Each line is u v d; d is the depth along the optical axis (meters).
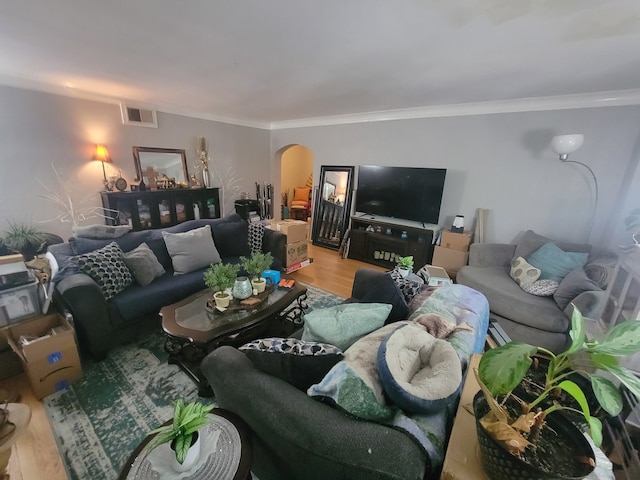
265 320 1.91
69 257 2.04
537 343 2.20
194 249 2.58
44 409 1.53
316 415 0.81
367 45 1.75
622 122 2.52
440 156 3.58
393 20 1.44
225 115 4.57
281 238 3.25
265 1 1.32
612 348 0.54
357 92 2.88
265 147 5.45
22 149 2.93
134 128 3.71
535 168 2.99
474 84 2.46
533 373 0.96
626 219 2.43
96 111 3.35
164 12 1.45
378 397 0.83
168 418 1.51
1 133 2.79
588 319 1.83
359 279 2.24
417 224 3.79
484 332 1.49
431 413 0.80
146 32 1.67
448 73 2.20
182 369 1.82
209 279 1.86
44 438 1.37
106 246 2.18
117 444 1.36
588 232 2.82
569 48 1.68
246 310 1.91
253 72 2.35
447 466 0.67
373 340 1.04
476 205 3.43
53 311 1.82
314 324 1.19
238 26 1.57
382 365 0.85
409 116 3.71
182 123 4.18
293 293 2.19
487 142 3.23
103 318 1.88
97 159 3.35
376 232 4.09
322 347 1.04
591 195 2.76
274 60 2.06
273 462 0.93
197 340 1.58
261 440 0.92
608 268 2.12
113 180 3.55
